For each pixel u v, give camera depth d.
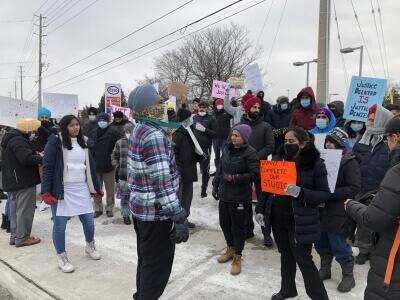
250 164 4.78
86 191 5.41
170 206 3.02
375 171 4.88
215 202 7.78
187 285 4.67
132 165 3.19
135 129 3.20
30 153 5.99
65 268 5.18
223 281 4.74
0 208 8.93
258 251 5.63
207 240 6.14
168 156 3.13
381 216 2.41
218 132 9.12
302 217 3.69
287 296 4.14
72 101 12.26
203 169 8.04
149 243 3.20
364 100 5.98
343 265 4.43
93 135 7.60
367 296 2.60
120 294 4.54
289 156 3.86
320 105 7.00
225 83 9.34
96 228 7.03
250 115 6.13
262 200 4.14
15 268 5.41
